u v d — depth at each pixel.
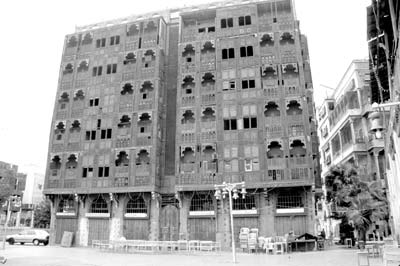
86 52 50.06
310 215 36.47
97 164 44.34
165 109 46.88
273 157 39.09
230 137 40.31
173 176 43.38
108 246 36.75
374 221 33.53
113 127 45.06
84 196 44.00
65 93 48.91
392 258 12.40
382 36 20.72
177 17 51.53
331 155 56.72
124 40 48.62
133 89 45.81
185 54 45.78
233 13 45.47
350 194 35.25
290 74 41.31
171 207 42.25
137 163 42.97
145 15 52.34
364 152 43.41
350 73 49.12
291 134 38.91
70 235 42.28
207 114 42.38
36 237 43.75
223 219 38.66
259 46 42.75
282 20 43.62
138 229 41.28
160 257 27.77
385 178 37.12
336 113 52.97
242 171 38.78
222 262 23.53
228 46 43.94
